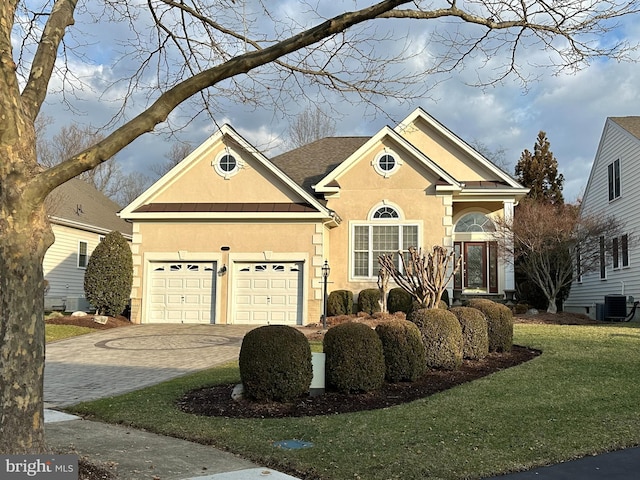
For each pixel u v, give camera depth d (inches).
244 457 225.3
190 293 781.3
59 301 952.9
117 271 764.0
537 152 1422.2
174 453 229.8
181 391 342.6
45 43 204.2
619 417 271.0
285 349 306.8
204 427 263.9
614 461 217.0
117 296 762.8
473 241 909.2
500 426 258.4
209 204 792.9
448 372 388.5
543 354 443.8
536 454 221.8
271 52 207.0
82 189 1245.7
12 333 171.3
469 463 211.6
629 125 938.1
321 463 212.7
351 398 318.7
